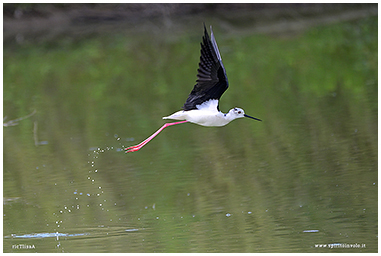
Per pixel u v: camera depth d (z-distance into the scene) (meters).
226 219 8.93
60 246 8.15
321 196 9.55
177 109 16.19
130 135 14.34
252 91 17.44
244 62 20.86
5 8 27.53
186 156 12.53
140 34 26.39
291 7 29.11
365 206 9.02
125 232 8.63
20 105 17.47
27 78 20.56
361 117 13.87
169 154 12.73
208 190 10.37
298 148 12.23
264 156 11.98
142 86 18.98
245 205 9.48
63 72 21.12
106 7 28.64
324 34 23.91
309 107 15.27
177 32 26.45
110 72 20.92
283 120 14.34
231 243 8.00
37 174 11.82
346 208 8.99
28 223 9.14
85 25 28.28
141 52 23.36
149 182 11.04
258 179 10.68
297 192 9.84
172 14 28.56
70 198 10.34
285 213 8.98
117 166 12.14
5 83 19.97
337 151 11.76
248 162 11.73
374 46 21.45
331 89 16.95
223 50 22.61
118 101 17.47
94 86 19.34
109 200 10.18
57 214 9.54
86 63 22.19
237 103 16.20
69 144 13.77
